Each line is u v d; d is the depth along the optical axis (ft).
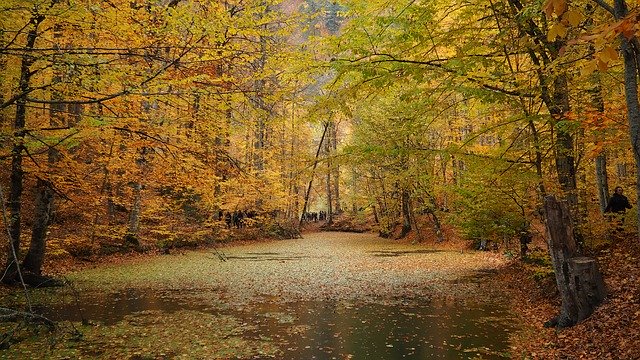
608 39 10.57
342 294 42.42
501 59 32.78
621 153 45.73
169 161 33.30
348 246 101.81
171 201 86.94
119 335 27.96
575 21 10.07
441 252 83.10
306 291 44.09
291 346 25.81
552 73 27.94
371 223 169.78
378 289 45.01
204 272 57.67
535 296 37.14
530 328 28.73
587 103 31.89
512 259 60.39
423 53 31.81
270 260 72.43
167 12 25.59
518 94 29.17
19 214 42.65
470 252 81.20
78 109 48.24
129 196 77.82
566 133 29.12
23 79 32.35
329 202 183.73
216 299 39.96
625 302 24.73
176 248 85.20
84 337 27.40
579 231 32.73
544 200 27.78
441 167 82.53
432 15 29.14
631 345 20.21
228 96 28.89
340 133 187.93
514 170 33.12
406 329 29.53
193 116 33.27
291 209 154.81
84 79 24.84
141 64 28.91
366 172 127.95
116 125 30.48
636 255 33.65
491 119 45.32
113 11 26.00
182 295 41.98
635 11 10.00
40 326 28.63
